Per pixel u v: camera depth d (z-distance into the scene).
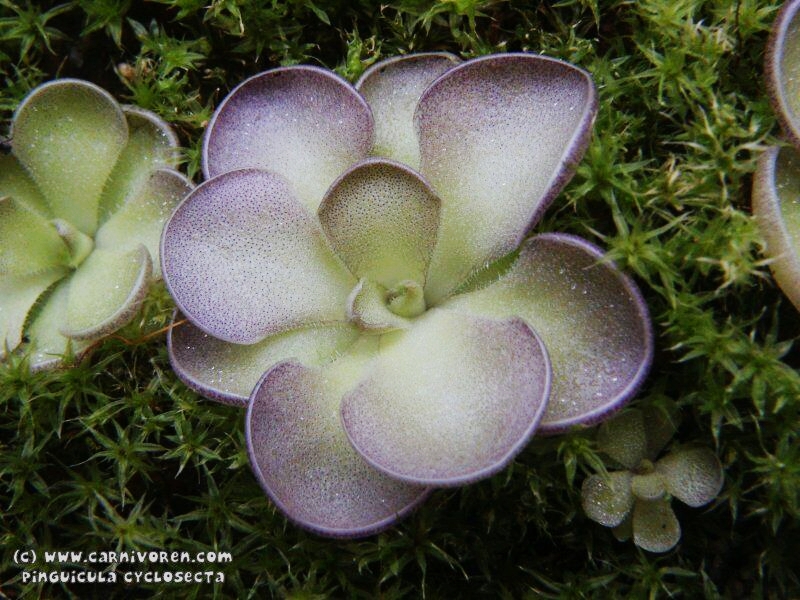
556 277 0.14
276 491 0.13
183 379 0.14
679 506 0.15
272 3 0.15
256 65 0.16
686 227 0.14
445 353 0.14
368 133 0.14
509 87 0.14
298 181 0.14
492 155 0.14
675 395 0.14
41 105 0.15
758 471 0.14
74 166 0.15
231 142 0.14
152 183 0.15
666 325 0.14
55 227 0.15
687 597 0.15
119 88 0.16
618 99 0.15
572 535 0.15
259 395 0.13
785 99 0.14
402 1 0.15
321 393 0.14
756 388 0.14
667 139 0.15
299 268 0.14
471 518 0.15
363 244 0.14
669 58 0.14
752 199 0.14
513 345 0.13
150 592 0.15
